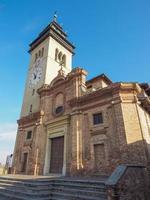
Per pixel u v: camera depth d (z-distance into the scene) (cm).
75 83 2080
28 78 3206
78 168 1580
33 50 3531
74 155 1658
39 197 1037
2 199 1132
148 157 1345
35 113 2395
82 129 1753
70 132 1861
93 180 1120
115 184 815
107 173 1404
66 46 3459
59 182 1205
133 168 1023
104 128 1586
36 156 2081
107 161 1447
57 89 2362
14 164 2353
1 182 1487
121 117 1491
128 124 1454
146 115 1772
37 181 1189
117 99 1591
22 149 2386
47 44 3136
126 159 1327
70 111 1989
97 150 1574
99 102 1727
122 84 1608
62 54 3319
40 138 2191
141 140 1382
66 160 1770
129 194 888
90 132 1677
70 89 2144
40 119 2297
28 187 1145
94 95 1775
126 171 940
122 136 1419
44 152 2077
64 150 1833
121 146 1390
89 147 1622
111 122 1561
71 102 1952
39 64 3073
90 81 2353
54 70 2941
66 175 1683
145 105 1717
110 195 810
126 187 882
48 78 2755
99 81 2289
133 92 1600
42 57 3089
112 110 1596
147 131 1628
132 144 1365
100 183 1002
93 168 1505
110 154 1448
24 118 2575
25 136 2458
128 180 923
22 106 2912
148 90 1958
